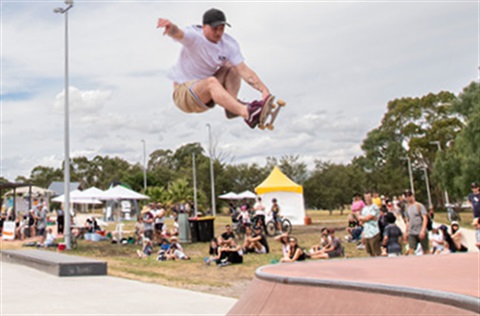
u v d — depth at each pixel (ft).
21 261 42.93
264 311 13.92
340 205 189.78
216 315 22.44
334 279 12.76
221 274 38.60
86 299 26.50
